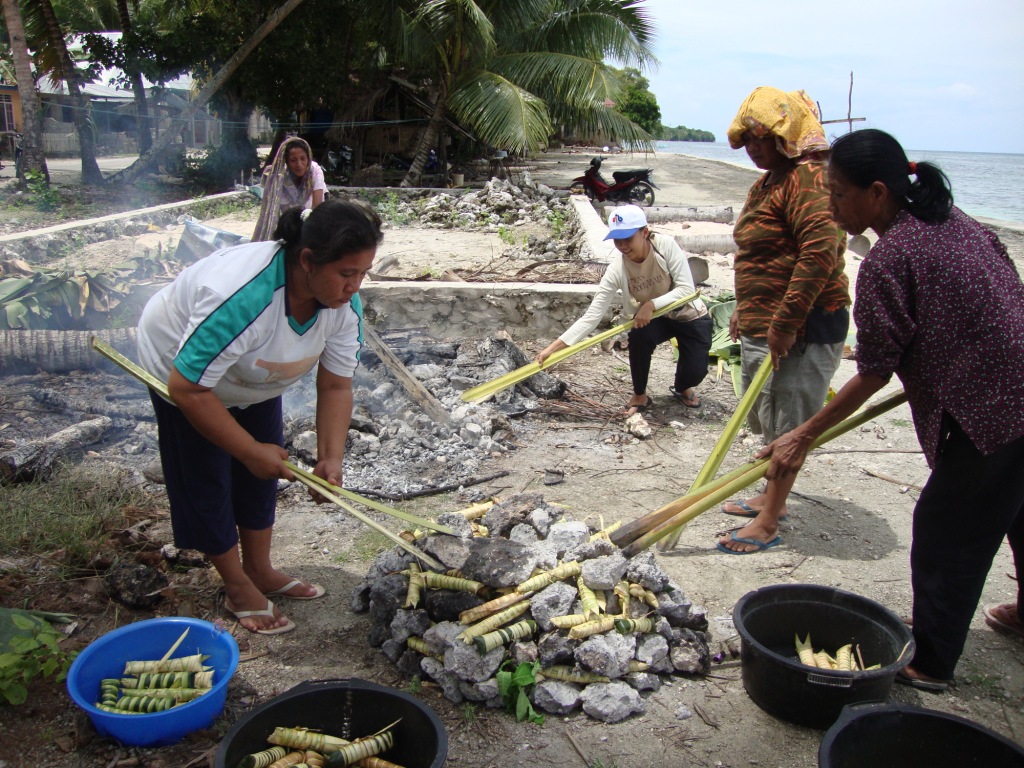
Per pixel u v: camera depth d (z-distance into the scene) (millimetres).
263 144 35969
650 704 2783
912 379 2689
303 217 2480
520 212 14016
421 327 7172
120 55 18984
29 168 17422
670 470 4688
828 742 2191
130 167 19016
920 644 2855
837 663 2807
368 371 5742
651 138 18422
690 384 5586
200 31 18625
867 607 2912
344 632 3145
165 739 2490
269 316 2525
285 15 17078
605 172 26422
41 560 3490
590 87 16797
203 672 2656
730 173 28219
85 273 6555
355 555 3699
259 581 3322
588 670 2752
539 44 18188
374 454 4711
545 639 2748
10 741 2512
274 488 3211
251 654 2984
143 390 5551
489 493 4328
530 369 5043
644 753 2561
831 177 2707
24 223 13414
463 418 5078
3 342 5797
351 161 20938
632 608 2906
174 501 2936
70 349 5844
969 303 2510
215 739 2533
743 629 2736
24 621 2672
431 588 2918
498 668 2729
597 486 4449
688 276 5141
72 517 3744
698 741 2613
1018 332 2506
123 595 3205
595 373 6410
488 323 7160
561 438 5137
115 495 4070
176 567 3500
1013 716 2773
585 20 17672
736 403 5805
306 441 4547
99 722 2439
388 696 2436
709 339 5512
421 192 16578
